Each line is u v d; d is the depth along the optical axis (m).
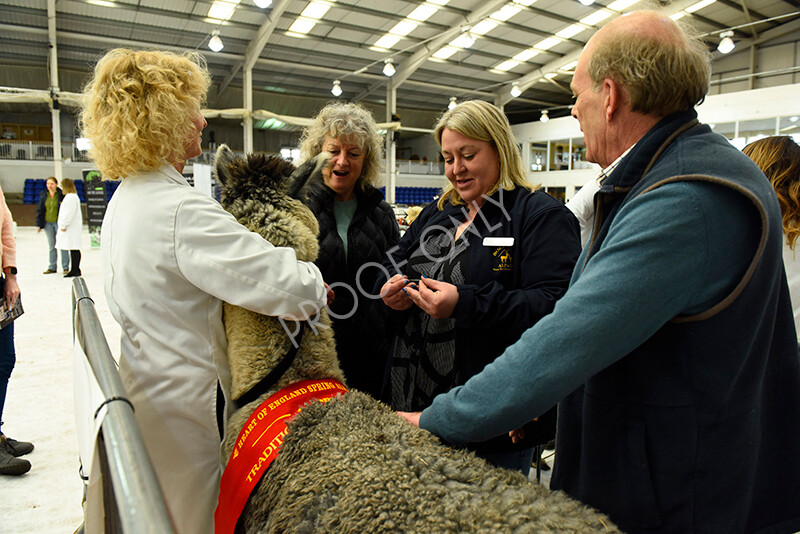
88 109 1.09
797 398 0.90
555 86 20.62
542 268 1.25
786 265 1.60
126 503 0.54
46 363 3.66
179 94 1.07
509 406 0.77
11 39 14.42
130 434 0.64
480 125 1.34
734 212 0.74
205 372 1.12
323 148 1.79
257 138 23.61
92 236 10.21
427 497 0.76
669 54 0.80
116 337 4.29
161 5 12.90
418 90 20.94
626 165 0.84
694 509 0.81
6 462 2.26
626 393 0.85
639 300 0.71
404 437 0.89
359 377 1.79
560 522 0.71
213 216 1.06
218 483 1.16
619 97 0.86
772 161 1.59
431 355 1.40
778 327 0.90
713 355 0.78
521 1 13.88
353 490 0.79
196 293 1.10
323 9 13.77
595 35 0.90
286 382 1.12
